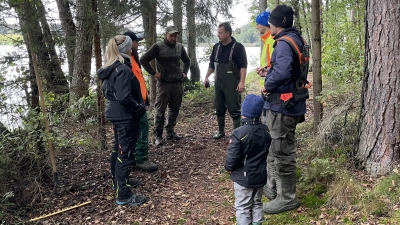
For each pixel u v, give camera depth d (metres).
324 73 6.96
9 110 3.92
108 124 7.36
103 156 5.28
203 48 11.44
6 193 3.56
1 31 3.93
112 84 3.56
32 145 4.08
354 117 4.48
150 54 5.43
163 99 5.71
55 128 4.52
